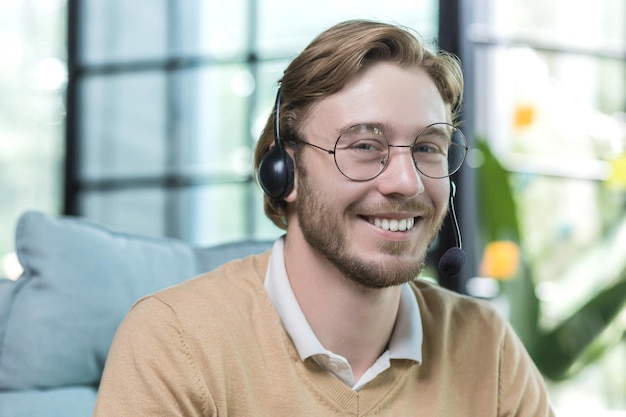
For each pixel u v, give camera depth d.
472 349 1.37
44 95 3.96
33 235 1.54
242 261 1.35
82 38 3.90
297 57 1.22
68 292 1.53
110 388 1.13
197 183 3.63
